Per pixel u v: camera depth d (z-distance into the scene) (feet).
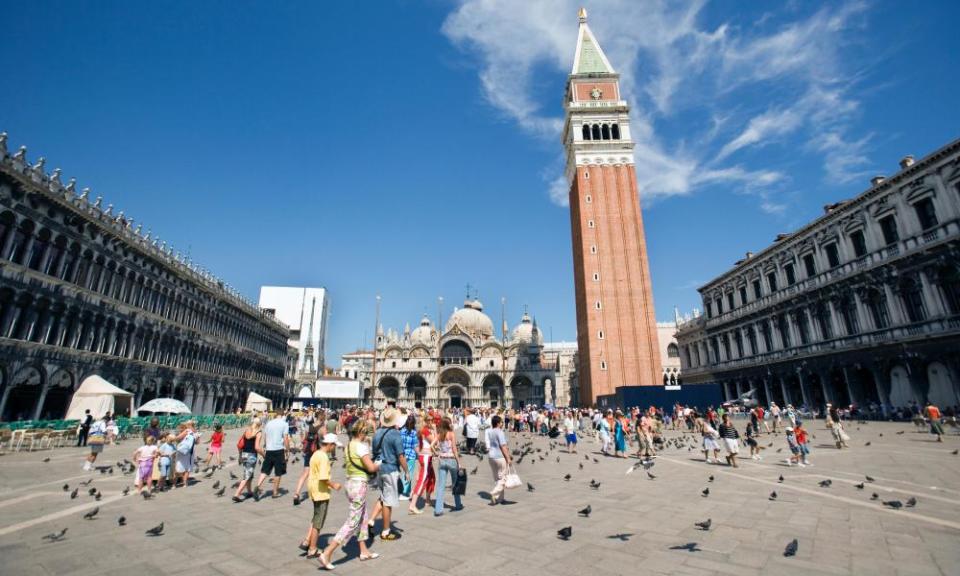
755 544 31.73
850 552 29.84
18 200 112.16
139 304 159.02
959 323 120.98
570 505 45.16
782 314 191.31
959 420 110.83
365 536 30.22
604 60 303.68
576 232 280.10
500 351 370.73
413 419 44.91
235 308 232.12
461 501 47.67
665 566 27.71
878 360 144.46
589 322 246.27
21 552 30.78
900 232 138.92
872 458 72.54
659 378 238.68
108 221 142.92
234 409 231.50
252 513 43.16
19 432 88.33
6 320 110.11
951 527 34.96
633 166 270.46
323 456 31.32
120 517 38.47
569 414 102.37
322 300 400.47
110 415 106.73
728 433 71.56
